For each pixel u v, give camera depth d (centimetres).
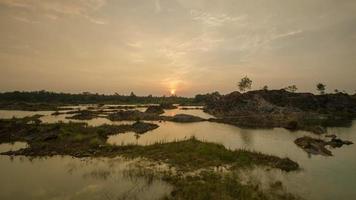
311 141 3256
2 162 2217
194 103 16900
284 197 1459
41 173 1900
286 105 9319
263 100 8775
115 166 2047
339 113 8538
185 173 1847
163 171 1897
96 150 2572
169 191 1527
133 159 2238
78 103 14088
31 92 15975
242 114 7869
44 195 1499
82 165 2095
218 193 1452
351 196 1524
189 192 1464
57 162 2200
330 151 2892
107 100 16612
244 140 3566
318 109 9131
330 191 1602
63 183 1684
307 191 1590
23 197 1473
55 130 3672
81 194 1506
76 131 3638
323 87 11662
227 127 5100
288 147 3080
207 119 6475
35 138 3178
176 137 3688
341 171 2047
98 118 6291
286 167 2041
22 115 6544
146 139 3462
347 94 10850
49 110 8575
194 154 2327
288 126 4938
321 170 2066
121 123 5241
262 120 6244
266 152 2767
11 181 1731
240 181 1703
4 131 3572
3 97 13112
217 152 2342
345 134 4300
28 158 2345
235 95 9275
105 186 1625
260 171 1944
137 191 1535
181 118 6234
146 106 11619
